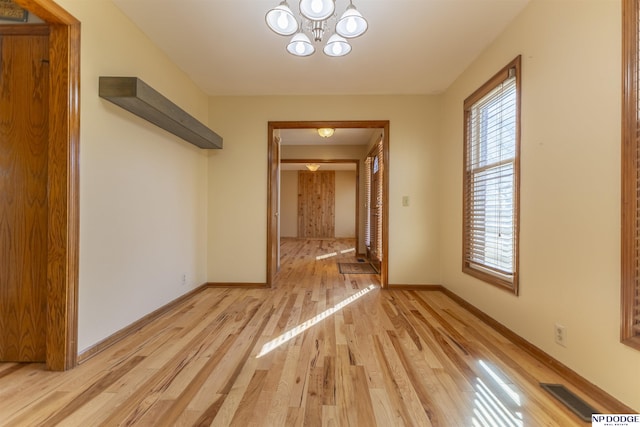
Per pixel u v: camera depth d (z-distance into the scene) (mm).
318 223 10273
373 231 5516
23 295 1846
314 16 1659
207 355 1995
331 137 5781
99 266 2018
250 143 3848
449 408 1462
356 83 3469
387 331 2426
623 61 1418
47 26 1834
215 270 3869
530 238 2076
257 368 1833
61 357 1770
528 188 2098
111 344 2127
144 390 1593
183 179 3230
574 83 1709
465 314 2857
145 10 2213
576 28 1695
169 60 2916
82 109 1855
